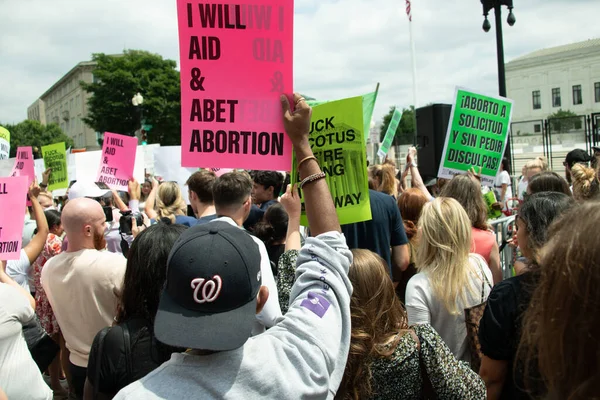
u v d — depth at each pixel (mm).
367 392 2125
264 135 2158
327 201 1707
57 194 11945
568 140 22750
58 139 79938
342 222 2584
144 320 2180
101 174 6320
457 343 2910
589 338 884
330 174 2604
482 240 3639
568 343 917
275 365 1348
